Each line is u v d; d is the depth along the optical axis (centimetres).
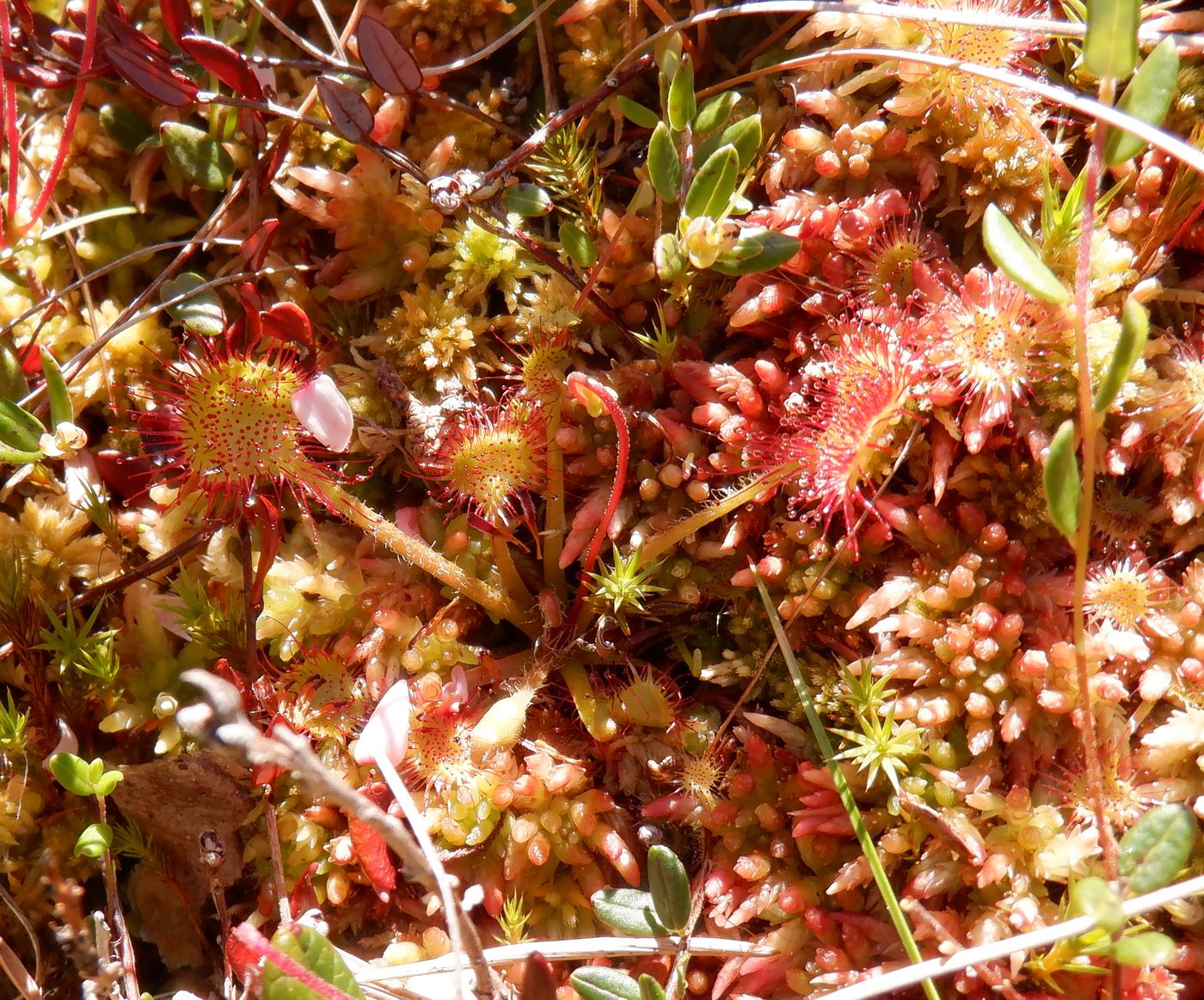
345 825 18
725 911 17
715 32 18
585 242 17
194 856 18
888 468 17
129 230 19
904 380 16
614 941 17
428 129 18
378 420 18
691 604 18
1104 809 16
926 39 17
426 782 17
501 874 17
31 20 17
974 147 17
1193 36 17
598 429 18
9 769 18
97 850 17
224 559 18
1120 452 17
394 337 18
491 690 18
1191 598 17
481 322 18
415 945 17
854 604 17
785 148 18
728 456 17
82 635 17
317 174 18
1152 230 17
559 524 18
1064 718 17
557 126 17
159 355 18
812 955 17
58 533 18
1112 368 14
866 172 17
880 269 17
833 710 17
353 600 18
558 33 18
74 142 18
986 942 16
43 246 18
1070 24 16
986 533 17
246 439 17
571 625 18
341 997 15
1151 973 16
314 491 17
